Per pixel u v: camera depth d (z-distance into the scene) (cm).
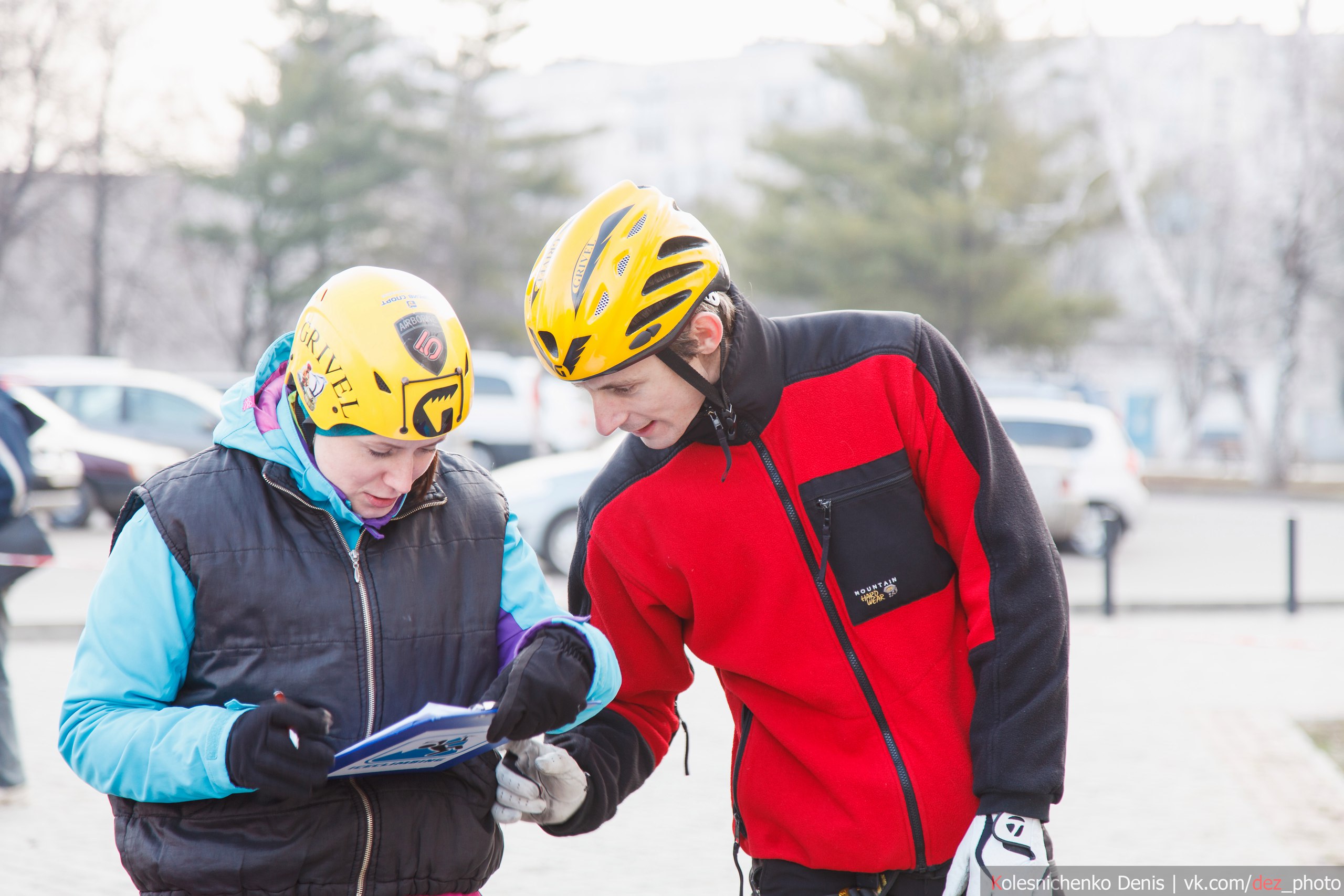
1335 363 6112
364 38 4672
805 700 267
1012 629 248
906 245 3875
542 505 1487
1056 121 4647
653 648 283
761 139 4222
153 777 213
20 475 655
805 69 7850
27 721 823
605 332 236
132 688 222
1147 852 569
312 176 4419
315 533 234
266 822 226
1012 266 3919
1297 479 3997
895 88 4028
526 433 2403
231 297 4978
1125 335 5938
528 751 248
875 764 262
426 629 240
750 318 258
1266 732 802
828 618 263
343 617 232
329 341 220
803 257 4069
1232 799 655
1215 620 1308
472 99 5291
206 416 2000
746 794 279
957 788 260
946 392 266
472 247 5034
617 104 8262
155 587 224
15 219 4228
